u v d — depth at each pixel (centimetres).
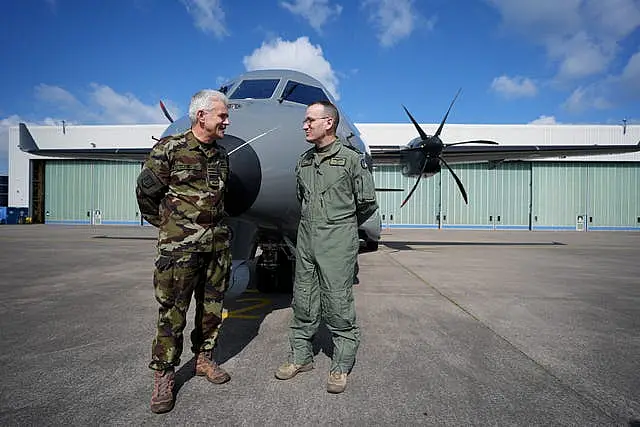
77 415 261
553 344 413
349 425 250
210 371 313
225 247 306
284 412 267
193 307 555
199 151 285
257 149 390
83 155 1462
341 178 305
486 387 309
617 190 3172
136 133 3362
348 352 307
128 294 641
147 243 1617
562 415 267
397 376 328
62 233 2255
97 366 343
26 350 381
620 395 297
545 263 1097
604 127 3136
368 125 3167
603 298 642
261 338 425
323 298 310
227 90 592
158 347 270
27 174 3438
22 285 718
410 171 1305
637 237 2345
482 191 3177
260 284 652
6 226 3053
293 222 451
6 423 249
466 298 635
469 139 3147
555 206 3172
